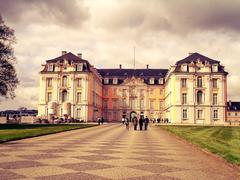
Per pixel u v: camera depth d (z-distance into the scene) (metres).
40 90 86.88
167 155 14.06
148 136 27.78
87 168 10.31
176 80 83.19
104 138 24.03
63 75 86.62
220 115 82.25
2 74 50.97
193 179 8.95
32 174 9.23
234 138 24.84
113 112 106.56
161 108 105.88
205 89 82.62
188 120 82.19
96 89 96.00
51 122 72.88
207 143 19.81
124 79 107.88
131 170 10.09
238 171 10.30
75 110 85.50
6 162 11.31
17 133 27.59
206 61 83.62
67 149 15.66
